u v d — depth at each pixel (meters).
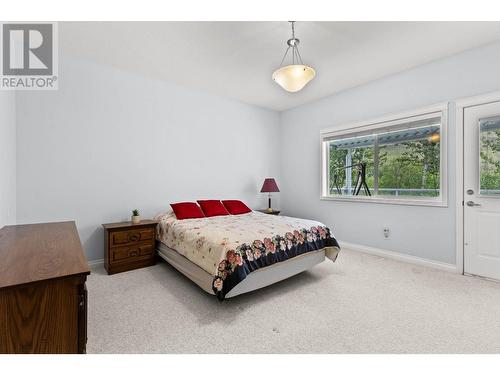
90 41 2.59
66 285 1.05
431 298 2.24
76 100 2.94
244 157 4.63
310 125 4.58
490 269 2.64
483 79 2.66
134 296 2.29
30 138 2.68
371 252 3.66
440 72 2.96
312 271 2.95
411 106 3.21
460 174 2.83
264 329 1.79
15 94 2.58
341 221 4.10
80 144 2.98
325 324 1.84
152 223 3.12
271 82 3.68
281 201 5.20
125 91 3.29
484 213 2.68
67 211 2.91
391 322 1.86
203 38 2.53
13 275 1.01
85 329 1.12
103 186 3.14
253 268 2.12
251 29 2.39
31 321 1.00
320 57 2.91
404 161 3.39
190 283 2.60
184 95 3.84
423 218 3.14
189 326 1.82
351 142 4.05
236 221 3.06
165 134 3.65
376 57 2.91
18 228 2.04
